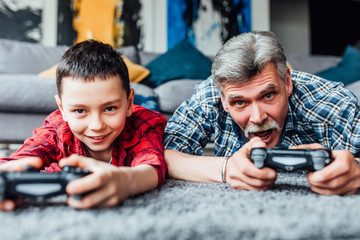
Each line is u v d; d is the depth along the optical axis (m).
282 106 0.87
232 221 0.44
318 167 0.63
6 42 2.38
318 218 0.45
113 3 3.30
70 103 0.78
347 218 0.44
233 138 1.12
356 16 4.59
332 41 4.55
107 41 3.26
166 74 2.24
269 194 0.65
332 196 0.62
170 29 3.42
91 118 0.78
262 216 0.47
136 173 0.63
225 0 3.57
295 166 0.64
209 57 2.64
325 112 1.04
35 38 3.16
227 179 0.81
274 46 0.84
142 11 3.37
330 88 1.10
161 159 0.79
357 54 2.43
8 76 1.74
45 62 2.36
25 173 0.51
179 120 1.10
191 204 0.55
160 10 3.42
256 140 0.74
